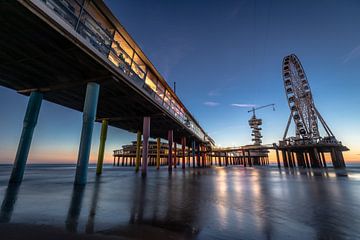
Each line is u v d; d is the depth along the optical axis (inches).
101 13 420.8
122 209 191.3
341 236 123.7
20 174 435.2
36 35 316.8
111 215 169.0
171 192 306.5
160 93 800.3
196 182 469.4
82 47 355.9
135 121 920.3
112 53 455.5
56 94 560.1
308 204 220.2
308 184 435.8
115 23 456.1
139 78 596.1
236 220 156.7
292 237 121.3
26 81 478.9
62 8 325.1
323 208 200.5
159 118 878.4
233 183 450.0
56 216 164.4
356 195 286.4
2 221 148.8
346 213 180.7
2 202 219.6
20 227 135.0
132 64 560.7
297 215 172.9
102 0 391.2
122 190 325.1
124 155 2965.1
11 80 471.5
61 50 357.1
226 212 181.8
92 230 131.2
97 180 513.7
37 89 497.7
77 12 354.9
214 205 212.1
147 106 700.0
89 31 383.2
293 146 1601.9
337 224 148.1
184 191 318.0
